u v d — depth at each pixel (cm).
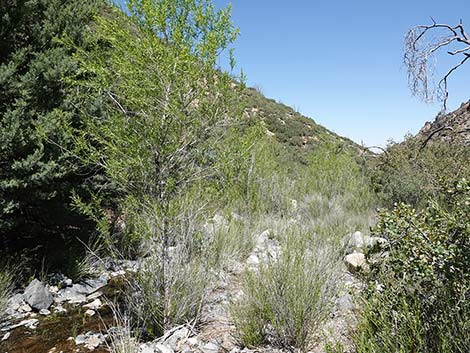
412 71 407
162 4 357
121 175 376
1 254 546
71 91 483
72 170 509
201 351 335
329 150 1233
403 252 282
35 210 566
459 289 249
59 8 571
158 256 390
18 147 479
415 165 948
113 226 616
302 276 351
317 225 748
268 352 322
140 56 351
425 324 247
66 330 398
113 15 380
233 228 640
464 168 782
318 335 326
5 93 497
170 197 397
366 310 278
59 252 584
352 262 467
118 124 371
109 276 545
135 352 316
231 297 420
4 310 429
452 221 261
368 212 938
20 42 559
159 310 374
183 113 373
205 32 380
